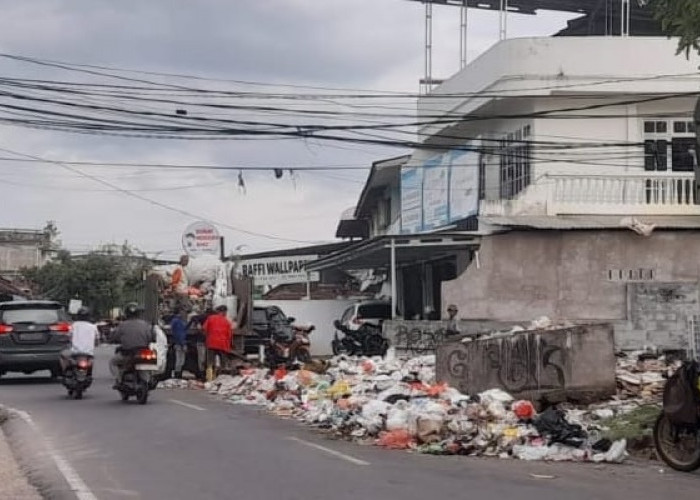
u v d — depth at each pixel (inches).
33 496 357.7
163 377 920.3
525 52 1126.4
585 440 492.1
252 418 633.6
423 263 1378.0
